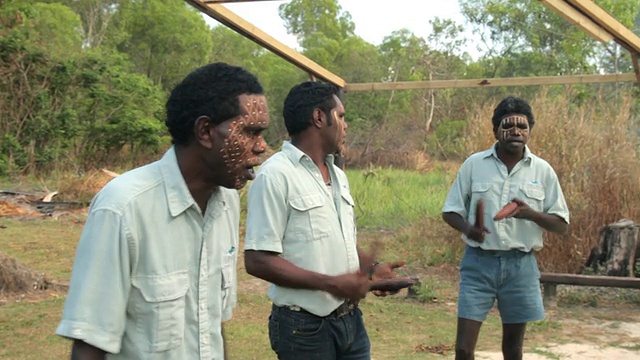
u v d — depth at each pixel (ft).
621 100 34.81
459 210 15.64
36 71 74.95
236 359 19.62
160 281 7.13
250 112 7.39
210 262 7.55
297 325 10.82
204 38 126.21
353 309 11.24
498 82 31.81
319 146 11.16
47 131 74.23
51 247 36.58
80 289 6.86
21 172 71.87
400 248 36.19
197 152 7.37
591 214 30.04
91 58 79.36
